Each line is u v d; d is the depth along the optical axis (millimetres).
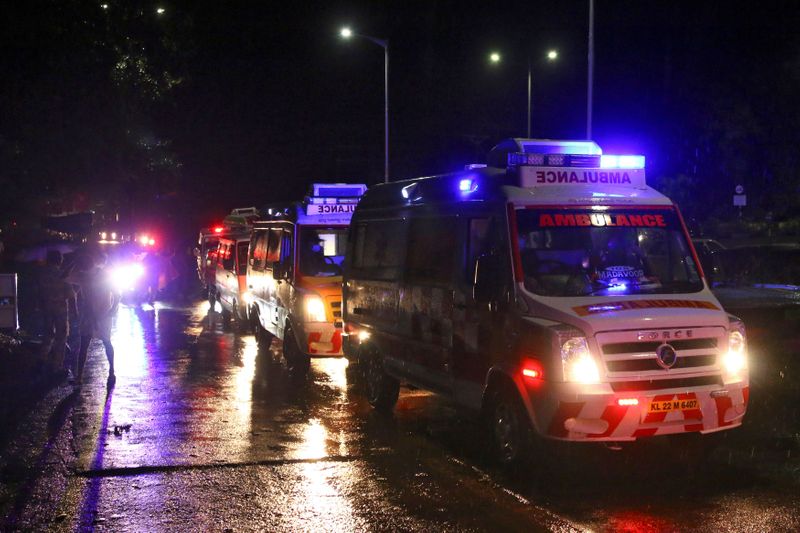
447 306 8164
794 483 6723
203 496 6582
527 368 6793
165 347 15547
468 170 8352
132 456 7754
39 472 7258
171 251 30688
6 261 20562
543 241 7258
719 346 6789
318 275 12523
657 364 6586
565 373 6477
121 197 25547
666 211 7633
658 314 6676
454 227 8180
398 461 7547
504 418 7242
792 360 11336
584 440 6512
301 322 12109
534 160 7586
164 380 11891
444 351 8227
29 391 10953
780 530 5695
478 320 7586
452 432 8648
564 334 6508
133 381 11797
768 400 9516
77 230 25016
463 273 7906
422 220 8883
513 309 7059
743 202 28281
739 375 6887
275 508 6277
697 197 33156
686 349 6676
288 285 12664
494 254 7293
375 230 10125
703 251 8156
